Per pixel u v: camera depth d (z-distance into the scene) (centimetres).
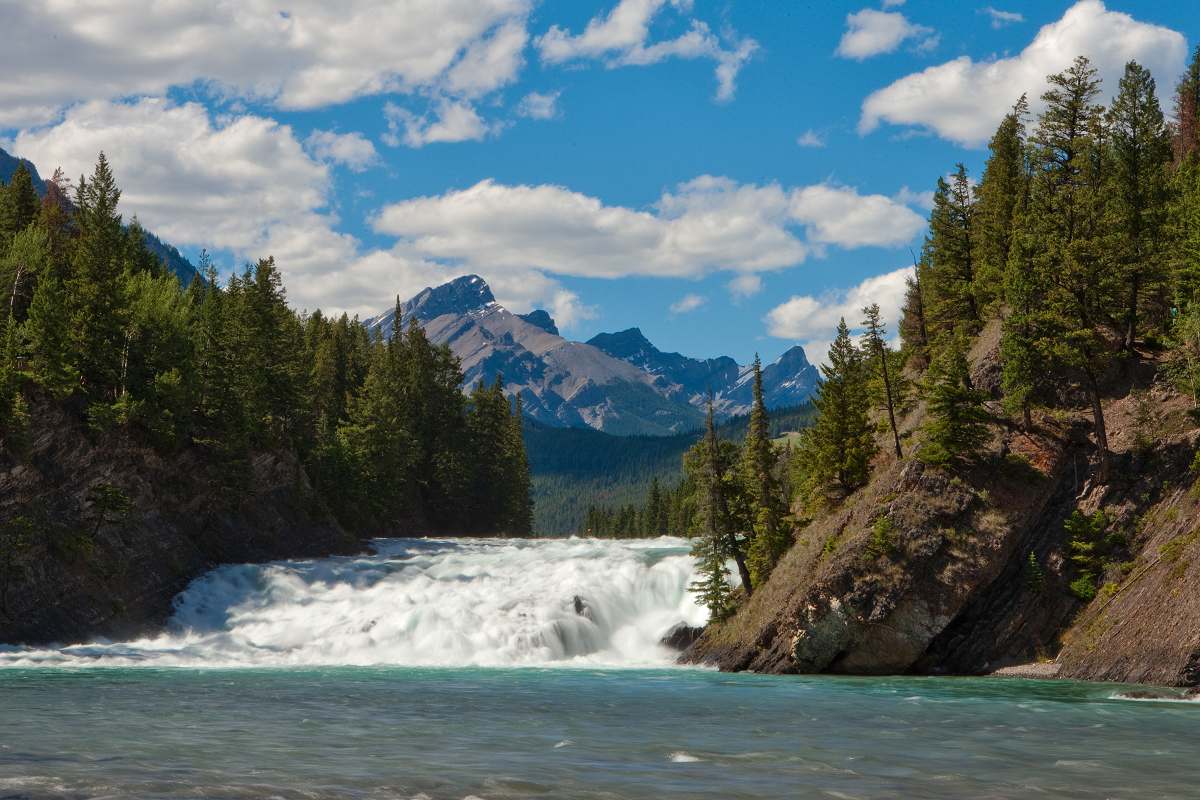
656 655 6850
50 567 6800
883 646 5847
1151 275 6988
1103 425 6209
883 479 6588
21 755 2630
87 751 2727
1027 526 6106
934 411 6369
